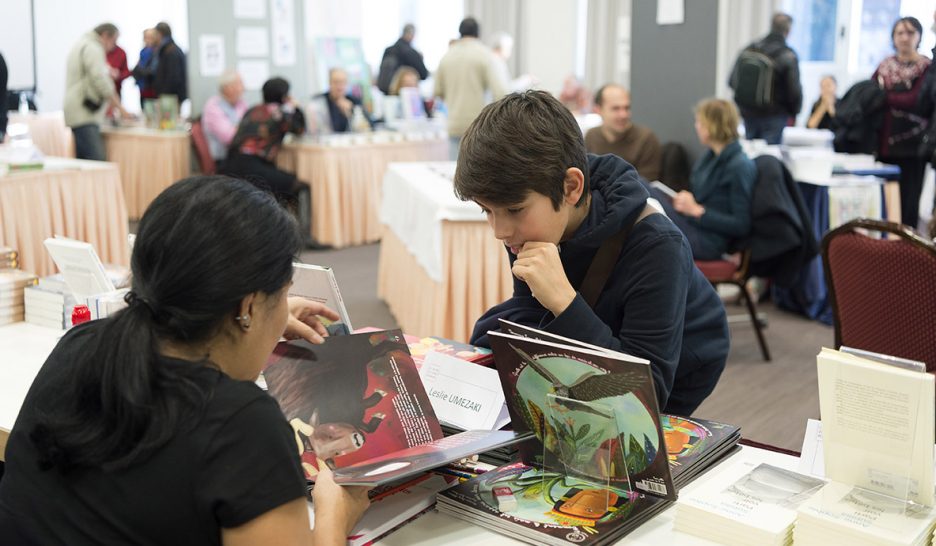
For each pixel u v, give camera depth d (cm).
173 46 715
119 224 463
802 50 735
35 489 96
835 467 114
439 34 1020
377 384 134
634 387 110
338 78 659
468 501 120
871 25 705
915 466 106
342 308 151
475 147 129
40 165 425
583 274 148
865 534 103
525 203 129
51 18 767
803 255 402
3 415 162
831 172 468
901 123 511
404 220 425
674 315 140
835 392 109
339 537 106
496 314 171
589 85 920
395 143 670
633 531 116
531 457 128
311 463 123
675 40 474
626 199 142
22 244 404
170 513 89
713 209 409
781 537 108
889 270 247
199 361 93
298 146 641
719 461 136
